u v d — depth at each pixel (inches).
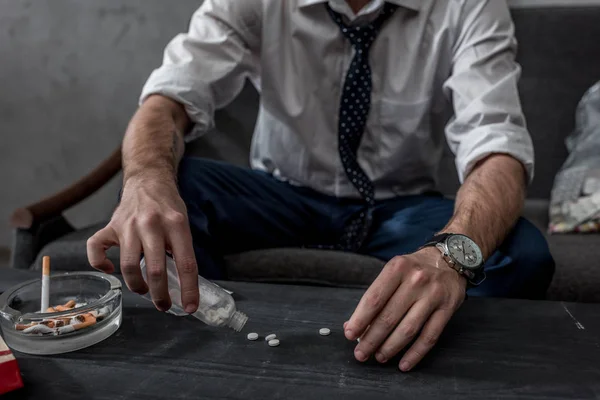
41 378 20.3
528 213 59.5
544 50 61.2
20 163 82.3
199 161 41.9
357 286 43.2
